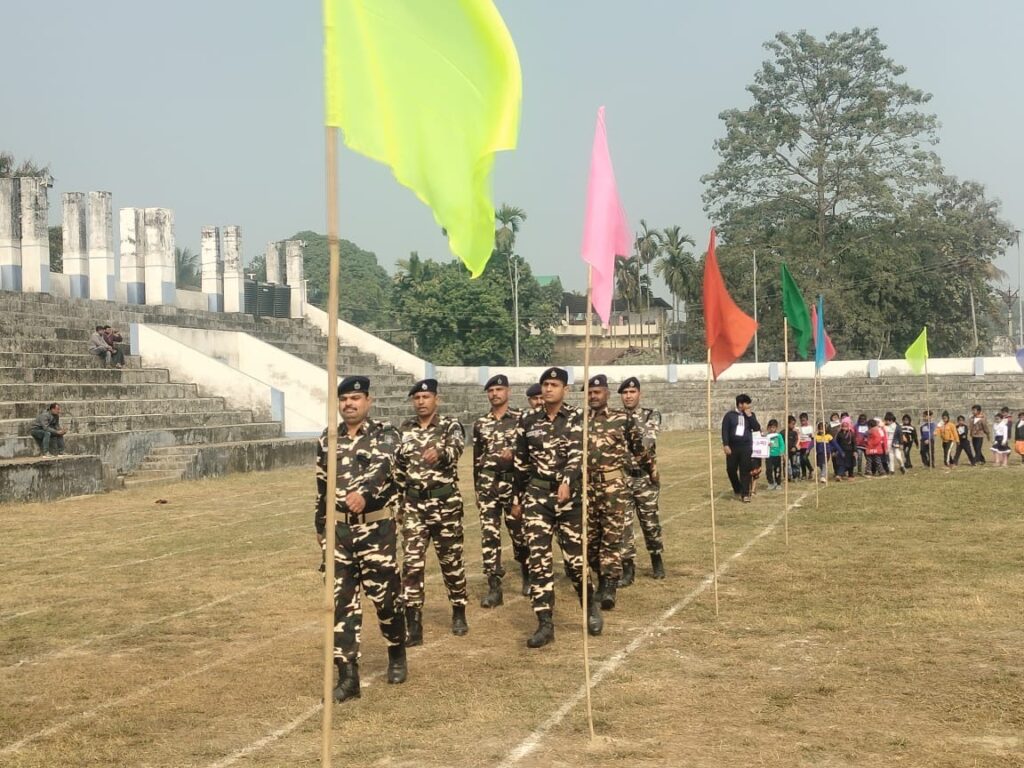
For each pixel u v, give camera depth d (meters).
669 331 82.69
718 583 11.04
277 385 37.06
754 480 20.81
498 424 10.34
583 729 6.35
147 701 7.11
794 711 6.62
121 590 11.17
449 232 5.09
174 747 6.14
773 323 61.16
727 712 6.63
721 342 10.52
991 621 8.92
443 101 5.07
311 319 48.06
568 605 10.12
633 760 5.78
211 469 25.69
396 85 4.91
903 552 12.76
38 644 8.81
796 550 13.16
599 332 83.19
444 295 59.56
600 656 8.11
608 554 9.83
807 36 60.09
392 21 4.91
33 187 32.19
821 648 8.19
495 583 10.22
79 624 9.55
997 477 23.61
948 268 63.16
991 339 76.38
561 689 7.23
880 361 49.91
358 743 6.14
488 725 6.45
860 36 59.91
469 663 8.00
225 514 18.16
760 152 60.44
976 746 5.89
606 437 9.73
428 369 47.16
